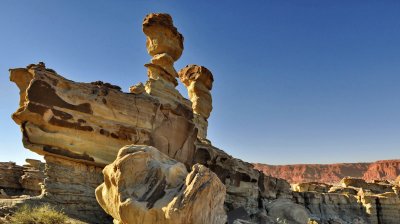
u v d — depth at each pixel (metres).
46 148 16.28
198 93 37.62
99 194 11.15
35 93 16.25
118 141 18.78
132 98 20.31
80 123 17.42
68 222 14.16
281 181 40.53
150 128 20.80
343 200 44.53
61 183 16.64
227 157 29.33
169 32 29.72
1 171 30.00
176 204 8.43
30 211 13.87
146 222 8.60
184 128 24.22
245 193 31.02
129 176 9.52
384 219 42.88
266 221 27.94
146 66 27.78
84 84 18.36
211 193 9.34
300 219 31.39
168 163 10.75
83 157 17.25
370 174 187.62
